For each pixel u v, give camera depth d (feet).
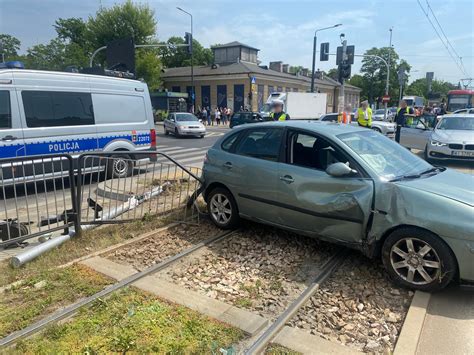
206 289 12.64
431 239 11.82
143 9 139.23
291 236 17.30
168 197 23.45
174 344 9.18
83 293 11.75
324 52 72.79
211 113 137.59
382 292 12.53
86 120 28.14
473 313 11.25
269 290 12.59
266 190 15.87
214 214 18.52
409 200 12.28
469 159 37.55
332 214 13.87
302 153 15.25
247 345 9.53
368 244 13.19
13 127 23.84
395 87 236.22
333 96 216.13
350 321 11.01
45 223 16.06
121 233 17.34
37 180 24.18
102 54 139.85
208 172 18.38
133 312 10.42
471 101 119.75
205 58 228.22
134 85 32.17
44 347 9.03
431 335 10.18
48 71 26.12
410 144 45.96
